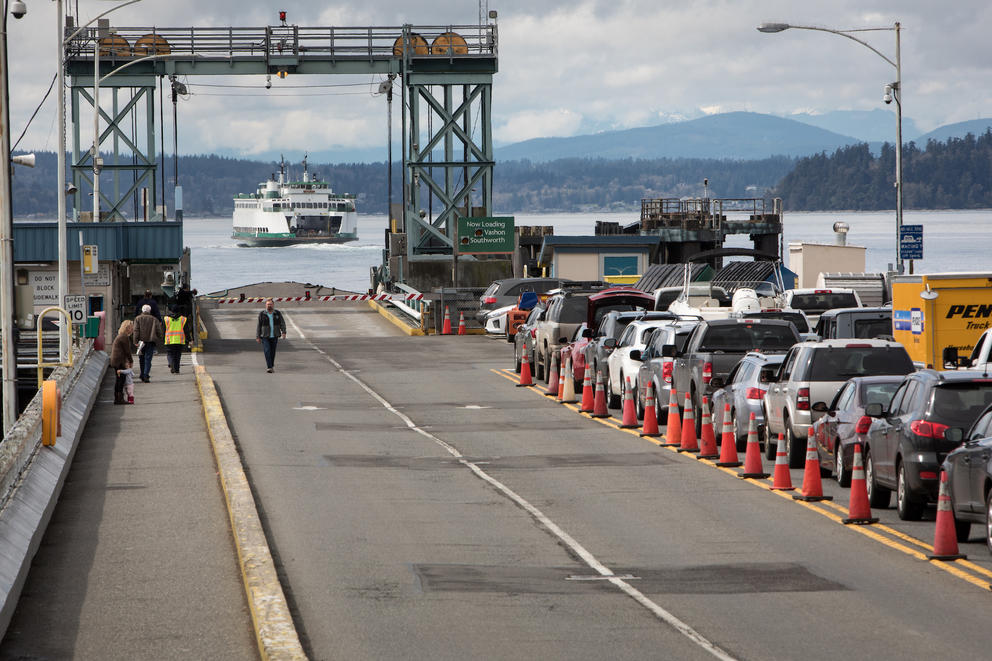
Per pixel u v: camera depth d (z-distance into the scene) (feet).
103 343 349.61
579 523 137.39
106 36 557.74
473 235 517.14
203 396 260.42
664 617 98.27
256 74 570.87
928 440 132.87
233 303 609.42
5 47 216.13
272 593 100.68
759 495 155.02
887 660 85.51
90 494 156.66
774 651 88.17
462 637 92.58
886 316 252.21
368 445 201.36
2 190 216.74
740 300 303.68
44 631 96.63
